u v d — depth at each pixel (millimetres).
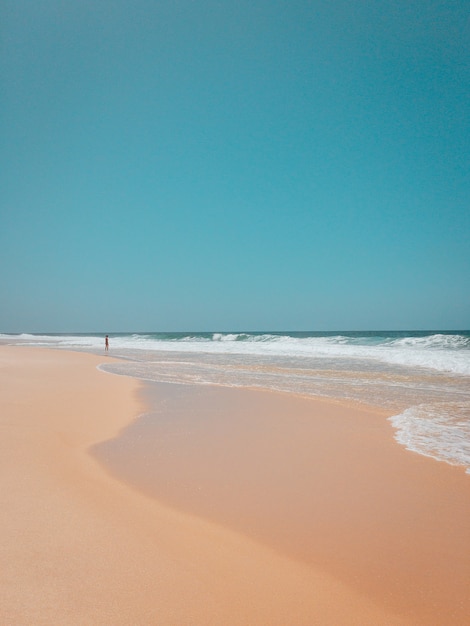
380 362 23812
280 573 3518
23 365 22656
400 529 4340
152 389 14188
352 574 3529
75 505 4703
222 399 12273
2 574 3291
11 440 7281
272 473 6020
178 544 3943
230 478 5805
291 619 2932
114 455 6836
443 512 4727
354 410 10625
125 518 4453
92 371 19594
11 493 4949
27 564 3451
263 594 3215
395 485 5547
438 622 2955
